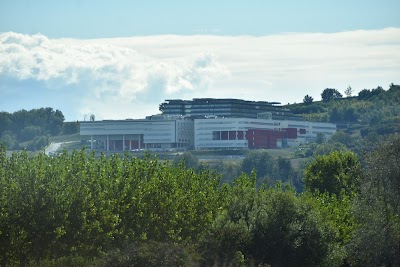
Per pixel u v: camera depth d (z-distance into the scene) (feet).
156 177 431.43
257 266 374.22
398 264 428.56
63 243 378.12
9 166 394.32
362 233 431.02
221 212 424.46
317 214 411.34
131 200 405.59
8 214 368.48
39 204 372.38
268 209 402.93
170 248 313.73
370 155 448.24
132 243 354.54
